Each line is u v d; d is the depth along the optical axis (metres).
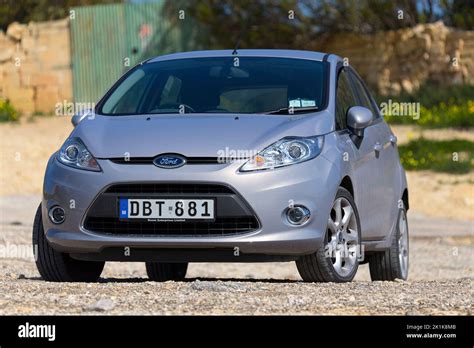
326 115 14.09
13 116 55.56
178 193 13.00
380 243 15.73
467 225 32.72
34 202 37.25
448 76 55.19
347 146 14.15
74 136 13.88
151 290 12.25
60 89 60.59
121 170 13.14
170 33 60.19
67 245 13.38
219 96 14.48
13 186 40.84
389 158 16.36
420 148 44.06
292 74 14.88
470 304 11.42
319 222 13.20
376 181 15.40
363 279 21.66
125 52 60.59
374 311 10.73
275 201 12.96
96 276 14.82
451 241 29.30
